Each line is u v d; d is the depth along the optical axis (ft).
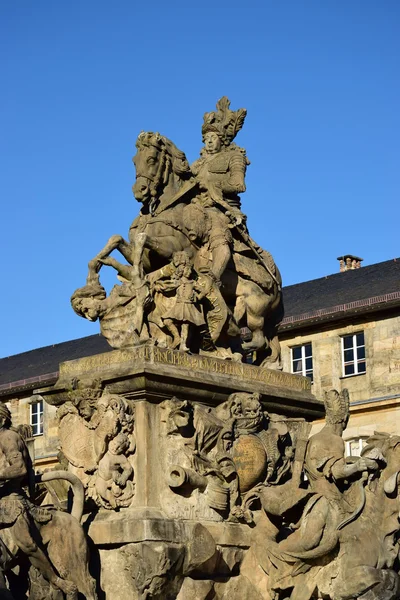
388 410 146.30
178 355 61.87
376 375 147.33
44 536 57.16
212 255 66.49
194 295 63.26
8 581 57.98
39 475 58.34
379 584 59.00
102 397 60.64
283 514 61.00
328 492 60.23
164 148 67.21
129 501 59.72
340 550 59.67
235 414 63.21
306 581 60.03
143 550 58.03
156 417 60.64
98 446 60.23
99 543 59.06
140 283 62.80
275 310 69.46
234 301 67.92
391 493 61.11
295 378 67.77
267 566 61.11
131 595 58.18
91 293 63.57
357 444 148.15
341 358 150.00
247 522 62.13
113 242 64.44
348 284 156.15
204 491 61.46
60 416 62.13
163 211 66.74
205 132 69.51
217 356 65.41
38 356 171.83
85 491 60.44
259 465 62.59
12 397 152.66
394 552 60.85
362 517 60.34
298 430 66.80
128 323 62.49
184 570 59.36
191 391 61.72
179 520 59.98
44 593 56.49
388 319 147.23
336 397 61.62
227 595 61.05
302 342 152.76
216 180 68.39
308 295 157.58
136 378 59.88
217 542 60.95
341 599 59.11
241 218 67.72
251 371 65.36
